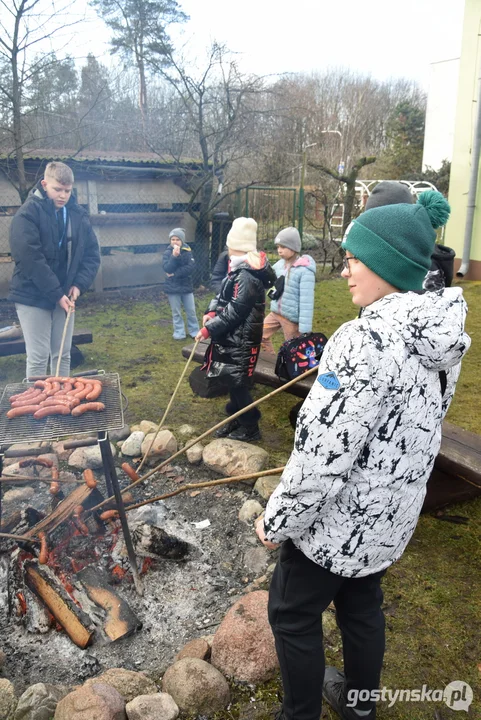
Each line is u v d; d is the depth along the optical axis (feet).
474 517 10.24
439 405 4.67
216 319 11.50
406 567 8.79
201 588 8.37
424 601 8.03
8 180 26.00
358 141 87.15
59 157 26.81
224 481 7.52
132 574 8.41
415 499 4.85
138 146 36.99
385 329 4.25
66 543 8.57
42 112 27.50
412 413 4.43
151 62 29.60
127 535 8.09
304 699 5.29
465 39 30.63
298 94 60.54
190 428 13.37
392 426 4.41
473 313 25.90
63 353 14.75
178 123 32.45
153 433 12.64
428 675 6.81
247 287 11.36
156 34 29.04
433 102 64.28
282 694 6.49
